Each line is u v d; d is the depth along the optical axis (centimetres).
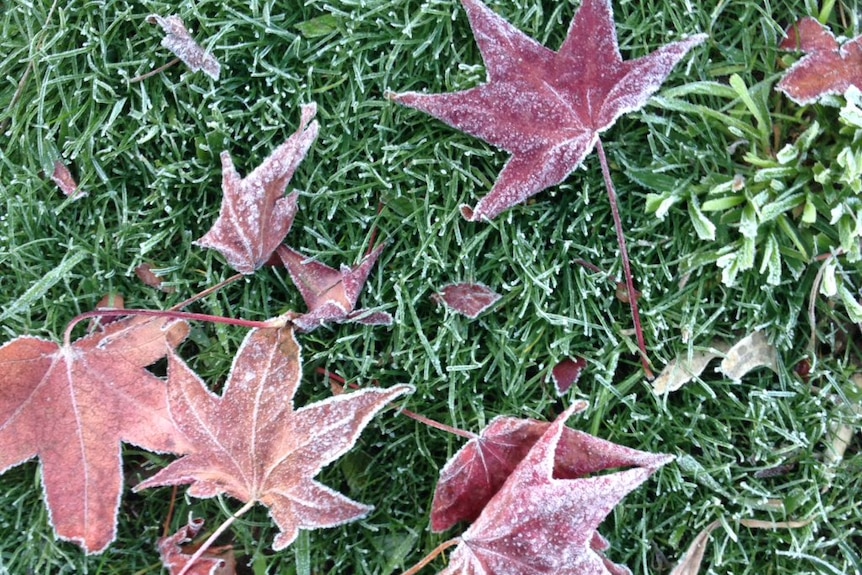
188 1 48
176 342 47
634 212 48
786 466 48
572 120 45
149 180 49
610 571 45
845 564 47
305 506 44
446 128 48
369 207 48
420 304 48
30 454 44
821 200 47
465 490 45
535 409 47
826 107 47
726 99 48
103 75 48
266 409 45
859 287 47
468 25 48
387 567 47
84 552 47
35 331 48
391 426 47
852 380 48
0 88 50
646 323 48
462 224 48
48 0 49
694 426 47
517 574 43
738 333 48
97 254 48
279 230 47
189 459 45
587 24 45
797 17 48
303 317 46
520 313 47
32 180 48
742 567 47
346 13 48
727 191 47
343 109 48
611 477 43
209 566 46
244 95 49
